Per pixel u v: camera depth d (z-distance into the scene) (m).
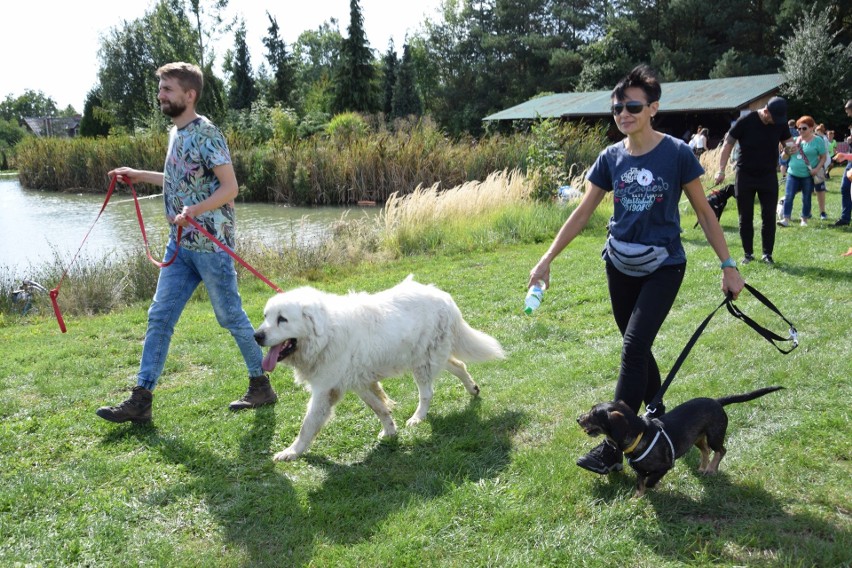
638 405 3.50
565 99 36.19
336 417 4.79
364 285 9.47
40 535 3.31
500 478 3.69
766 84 30.17
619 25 47.94
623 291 3.76
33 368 6.06
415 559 3.00
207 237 4.58
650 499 3.36
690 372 5.05
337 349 4.16
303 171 23.62
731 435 3.96
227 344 6.66
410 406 4.94
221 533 3.34
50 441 4.45
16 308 9.44
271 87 54.53
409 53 54.66
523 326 6.77
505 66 59.16
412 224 12.70
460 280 9.26
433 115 60.12
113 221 19.38
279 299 4.08
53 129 85.62
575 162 20.59
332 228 13.55
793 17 40.38
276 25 54.72
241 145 26.77
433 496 3.56
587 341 6.15
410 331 4.52
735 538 2.99
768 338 3.77
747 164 8.30
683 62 44.22
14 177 43.62
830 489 3.30
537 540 3.10
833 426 3.91
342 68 51.06
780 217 11.80
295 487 3.76
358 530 3.27
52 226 18.58
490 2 63.06
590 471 3.65
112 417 4.46
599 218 13.62
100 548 3.20
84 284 9.67
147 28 51.56
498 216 13.20
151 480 3.90
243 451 4.29
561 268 9.38
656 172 3.45
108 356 6.50
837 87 30.16
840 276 7.54
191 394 5.26
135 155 30.16
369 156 23.02
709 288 7.50
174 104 4.43
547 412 4.56
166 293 4.68
